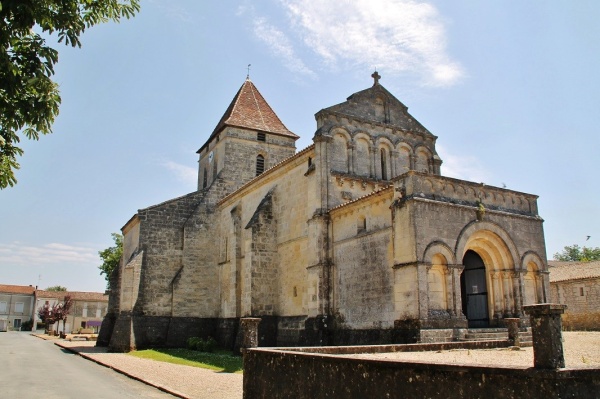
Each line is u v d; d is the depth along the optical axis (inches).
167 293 1501.0
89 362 1144.2
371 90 1210.0
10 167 454.0
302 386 442.9
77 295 4849.9
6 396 623.2
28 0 366.0
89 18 448.1
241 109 1775.3
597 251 3526.1
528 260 956.0
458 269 855.7
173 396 641.6
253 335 573.9
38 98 409.7
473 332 841.5
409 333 807.1
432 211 857.5
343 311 994.1
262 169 1743.4
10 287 4847.4
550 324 288.4
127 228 1776.6
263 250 1239.5
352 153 1137.4
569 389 272.4
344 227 1026.1
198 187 1998.0
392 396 353.4
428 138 1266.0
